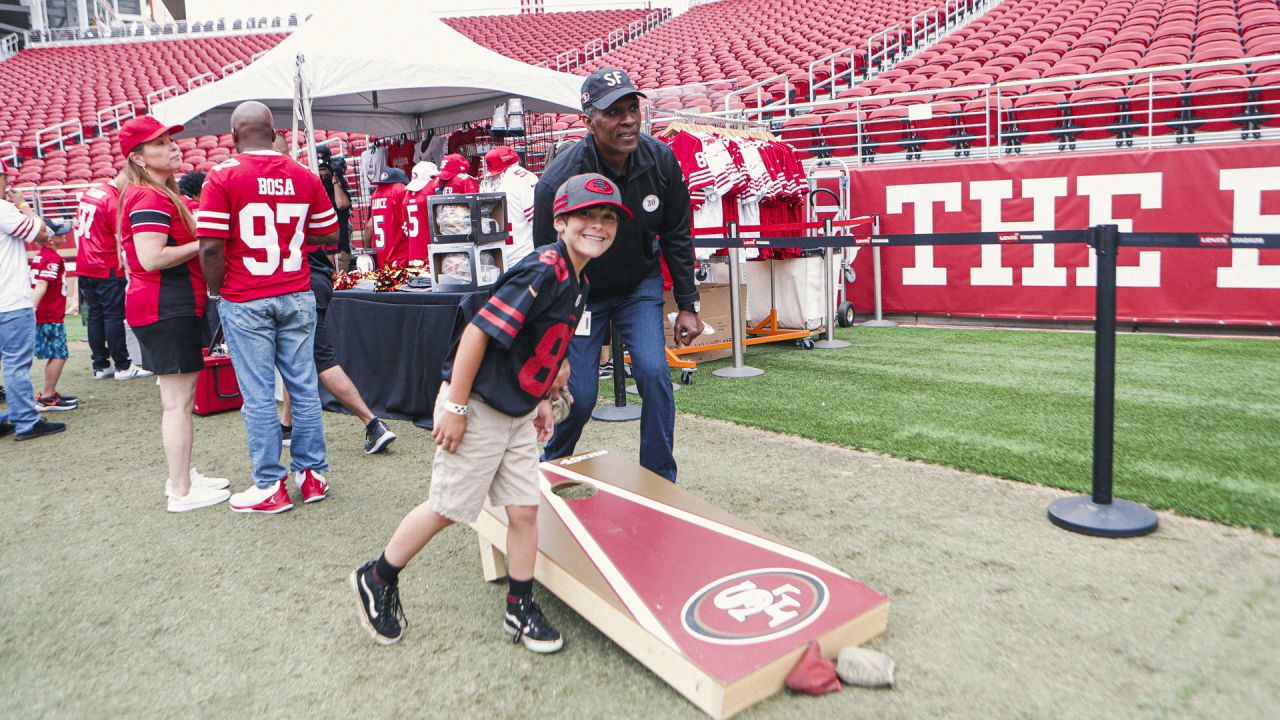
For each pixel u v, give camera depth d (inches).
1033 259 298.8
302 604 99.4
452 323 172.9
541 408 96.7
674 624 78.4
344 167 273.3
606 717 73.5
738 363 233.5
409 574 106.4
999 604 91.1
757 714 72.3
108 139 702.5
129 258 128.9
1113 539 107.3
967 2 671.8
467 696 78.0
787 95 471.5
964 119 378.3
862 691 75.4
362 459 163.6
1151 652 80.0
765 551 92.9
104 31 1209.4
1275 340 251.4
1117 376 209.3
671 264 124.8
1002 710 71.7
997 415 173.5
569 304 83.7
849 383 213.3
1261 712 69.8
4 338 187.8
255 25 1244.5
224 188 121.7
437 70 244.8
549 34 1103.0
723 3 1023.0
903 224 324.2
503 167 241.3
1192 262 271.1
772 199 272.5
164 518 132.9
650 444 121.4
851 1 819.4
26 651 90.3
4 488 153.3
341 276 207.5
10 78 991.6
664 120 291.4
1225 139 322.7
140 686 82.2
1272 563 98.2
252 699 79.0
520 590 86.7
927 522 116.6
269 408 132.2
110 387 258.4
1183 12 506.0
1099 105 347.3
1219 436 150.8
